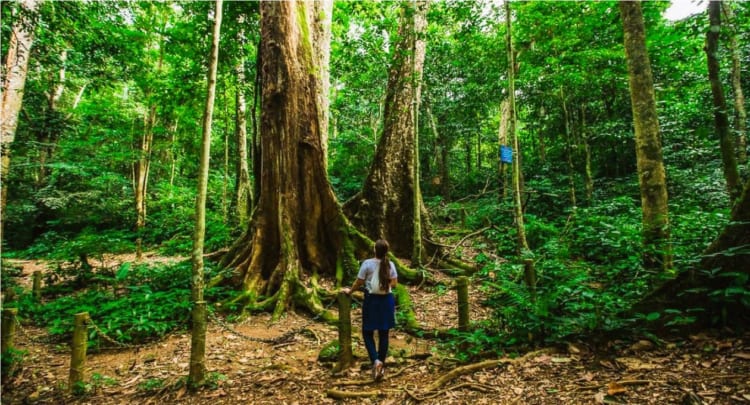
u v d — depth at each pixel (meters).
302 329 5.32
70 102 19.19
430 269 8.48
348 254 7.96
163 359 4.89
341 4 11.97
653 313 3.76
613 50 10.38
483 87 15.20
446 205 15.38
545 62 11.46
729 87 10.85
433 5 9.46
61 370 4.62
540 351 3.96
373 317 4.02
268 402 3.60
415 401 3.33
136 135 16.36
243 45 11.58
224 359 4.82
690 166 11.59
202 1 10.11
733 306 3.71
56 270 8.58
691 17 5.89
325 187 8.23
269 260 7.75
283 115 7.91
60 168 14.10
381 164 9.41
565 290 4.13
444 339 5.15
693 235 6.08
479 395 3.30
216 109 16.83
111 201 16.88
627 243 5.82
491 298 6.47
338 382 3.91
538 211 12.68
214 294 7.08
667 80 11.89
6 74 6.43
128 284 7.91
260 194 8.41
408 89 9.47
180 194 18.33
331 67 14.70
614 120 12.41
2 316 4.11
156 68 15.17
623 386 3.05
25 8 5.89
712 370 3.08
